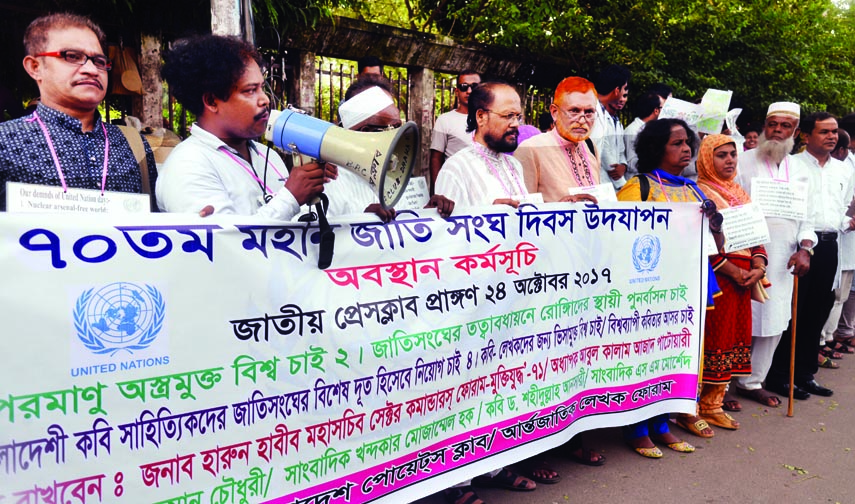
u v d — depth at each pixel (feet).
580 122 11.83
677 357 12.32
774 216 14.62
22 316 5.64
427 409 8.68
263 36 17.79
